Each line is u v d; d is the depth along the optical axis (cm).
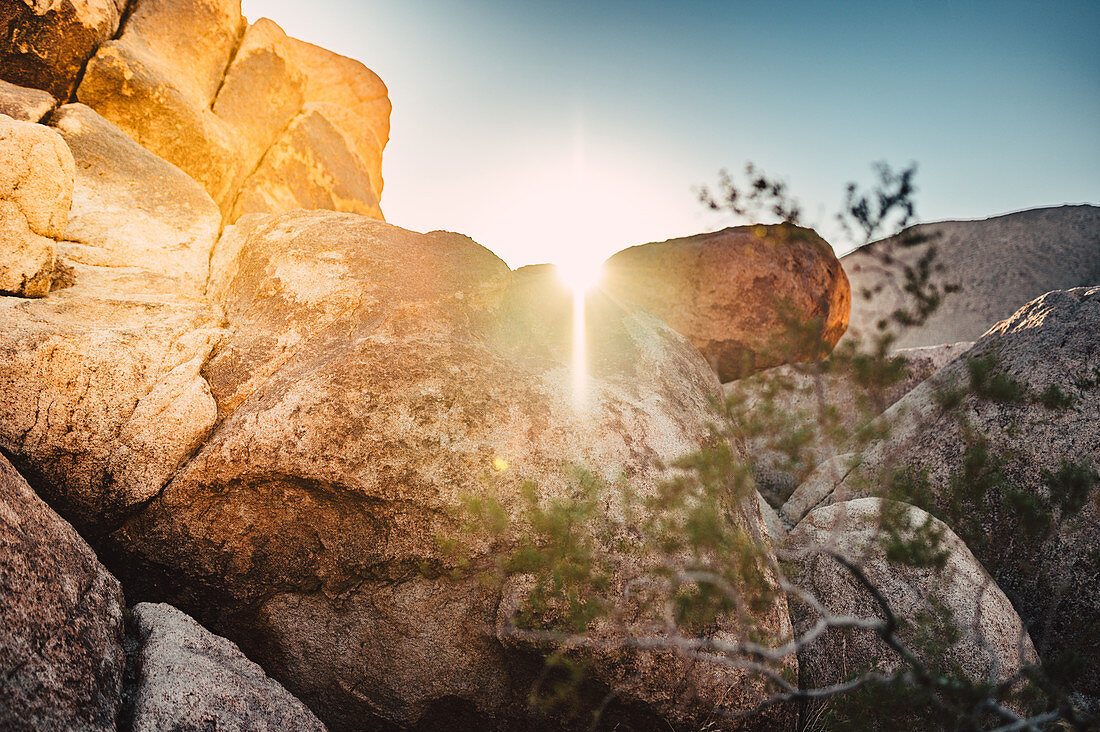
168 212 680
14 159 482
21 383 413
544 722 442
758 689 445
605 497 455
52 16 785
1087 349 608
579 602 419
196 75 995
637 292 920
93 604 344
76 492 425
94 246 605
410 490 436
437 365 472
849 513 574
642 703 427
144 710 317
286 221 608
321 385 444
